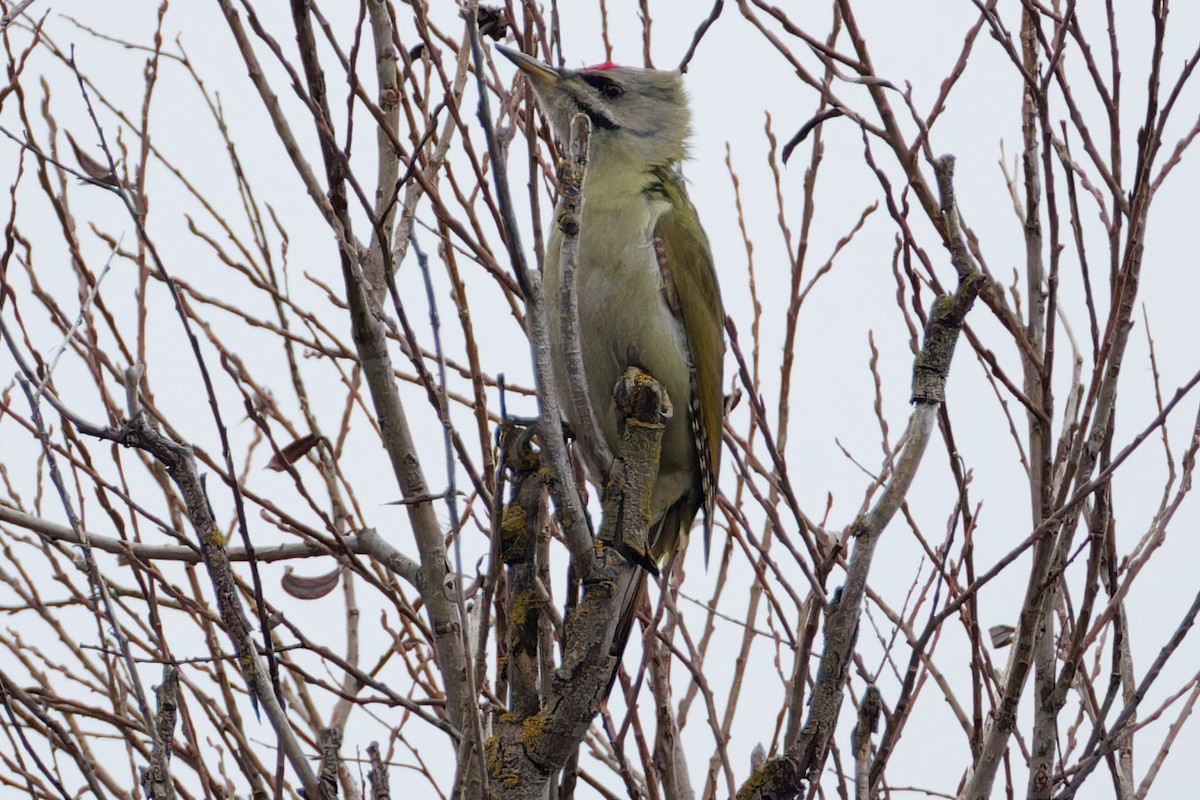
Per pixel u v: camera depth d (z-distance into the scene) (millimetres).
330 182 7992
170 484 10328
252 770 8297
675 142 11094
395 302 8062
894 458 10531
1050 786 8469
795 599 9727
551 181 10375
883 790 9438
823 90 8180
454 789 7520
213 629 9867
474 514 10031
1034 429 9055
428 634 9328
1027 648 8383
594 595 7555
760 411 8867
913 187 8227
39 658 10383
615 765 10383
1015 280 10562
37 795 9328
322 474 10719
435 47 9633
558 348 10148
